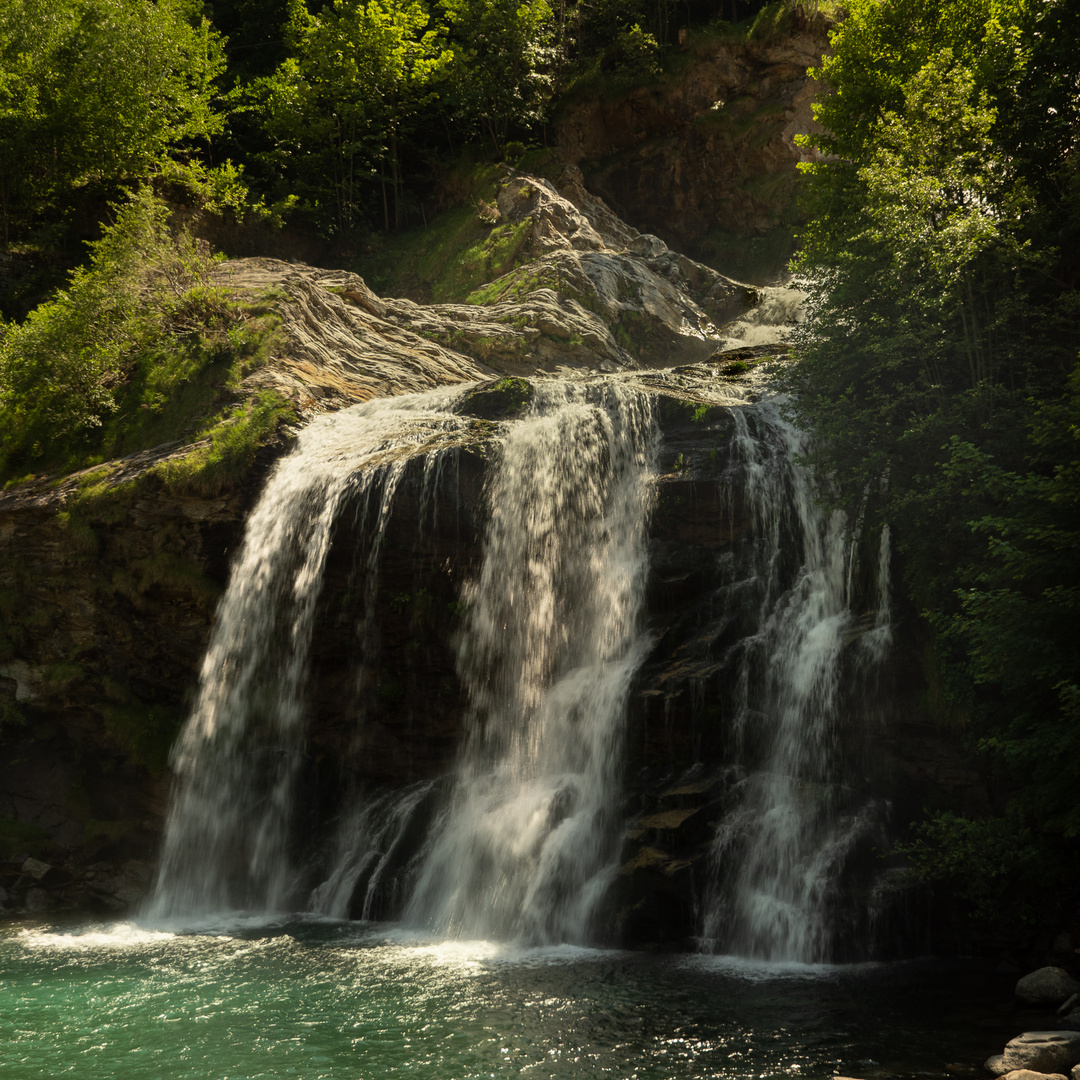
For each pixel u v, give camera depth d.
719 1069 9.25
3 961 14.15
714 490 17.86
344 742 19.08
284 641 19.27
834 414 16.66
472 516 18.48
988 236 16.36
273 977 12.98
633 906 14.13
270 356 25.19
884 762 14.90
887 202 17.25
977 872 12.91
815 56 45.62
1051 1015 10.61
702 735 15.56
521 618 18.52
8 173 36.66
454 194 44.00
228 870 18.94
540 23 47.19
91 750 21.00
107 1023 11.17
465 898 16.16
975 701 14.34
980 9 24.09
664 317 34.28
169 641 20.36
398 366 27.94
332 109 43.91
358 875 17.67
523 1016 11.02
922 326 16.20
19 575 21.09
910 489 15.60
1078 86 19.34
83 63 37.12
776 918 13.59
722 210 47.06
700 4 55.25
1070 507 12.59
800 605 17.12
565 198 42.88
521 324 31.14
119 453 24.11
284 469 20.52
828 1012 10.94
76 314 26.17
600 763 16.38
